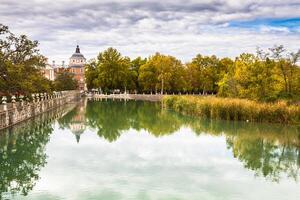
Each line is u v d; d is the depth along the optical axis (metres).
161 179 21.33
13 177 21.92
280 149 29.92
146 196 18.42
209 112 47.84
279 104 42.69
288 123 41.44
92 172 22.84
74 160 26.20
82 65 197.00
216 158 26.84
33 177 21.80
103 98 122.19
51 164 24.95
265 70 50.03
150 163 25.27
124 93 127.75
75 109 72.31
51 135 37.47
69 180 21.20
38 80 53.16
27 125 43.84
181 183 20.58
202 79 111.81
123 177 21.75
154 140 34.47
